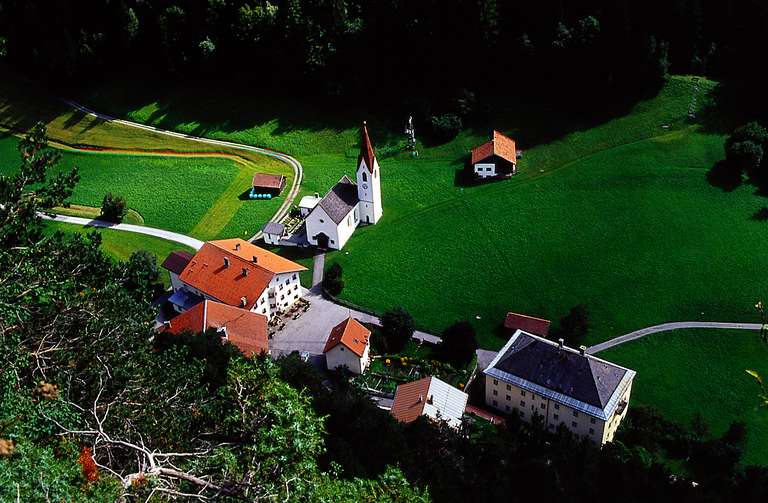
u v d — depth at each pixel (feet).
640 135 446.19
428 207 412.57
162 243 396.37
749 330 322.75
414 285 359.66
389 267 371.35
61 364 134.72
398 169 444.14
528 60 471.21
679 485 223.10
